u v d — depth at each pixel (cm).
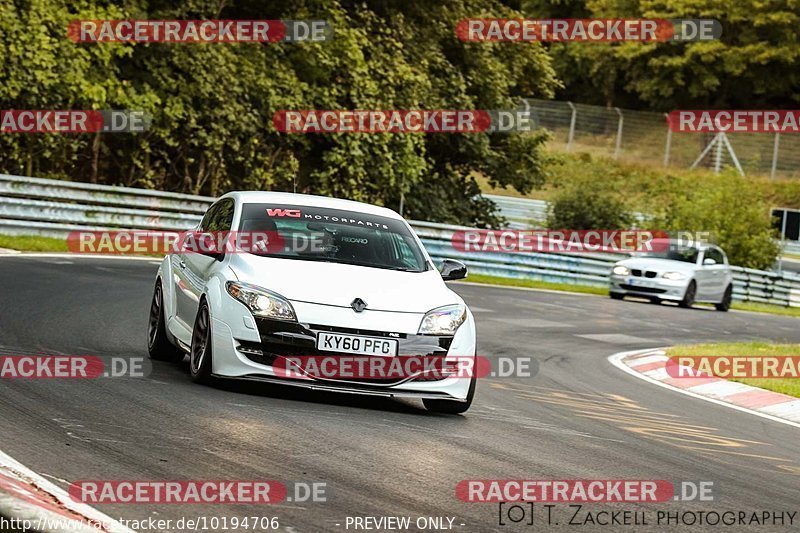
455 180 13188
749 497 2564
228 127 10088
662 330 7438
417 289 3253
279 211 3506
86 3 9138
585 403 3962
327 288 3120
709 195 13750
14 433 2367
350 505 2081
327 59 10681
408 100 11369
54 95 8744
